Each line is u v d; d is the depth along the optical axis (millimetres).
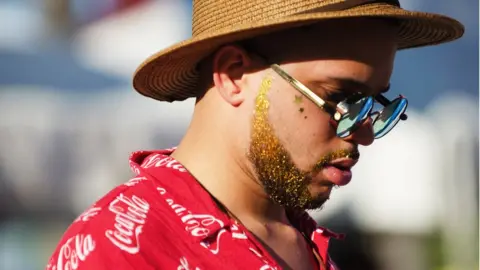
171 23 8727
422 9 8070
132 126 8703
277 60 2844
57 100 8703
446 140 8750
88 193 8742
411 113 8633
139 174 2887
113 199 2711
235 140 2898
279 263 3033
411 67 8484
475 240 9086
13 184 8703
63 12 8703
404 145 8867
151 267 2602
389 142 8891
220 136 2932
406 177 8883
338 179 2873
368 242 9242
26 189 8727
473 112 8547
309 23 2756
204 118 2980
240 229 2779
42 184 8711
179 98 3348
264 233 3010
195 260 2678
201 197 2801
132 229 2633
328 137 2836
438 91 8484
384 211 8969
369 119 2840
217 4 2902
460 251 9133
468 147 8750
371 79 2826
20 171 8703
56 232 9016
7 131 8664
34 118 8695
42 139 8703
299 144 2828
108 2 8750
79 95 8734
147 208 2715
